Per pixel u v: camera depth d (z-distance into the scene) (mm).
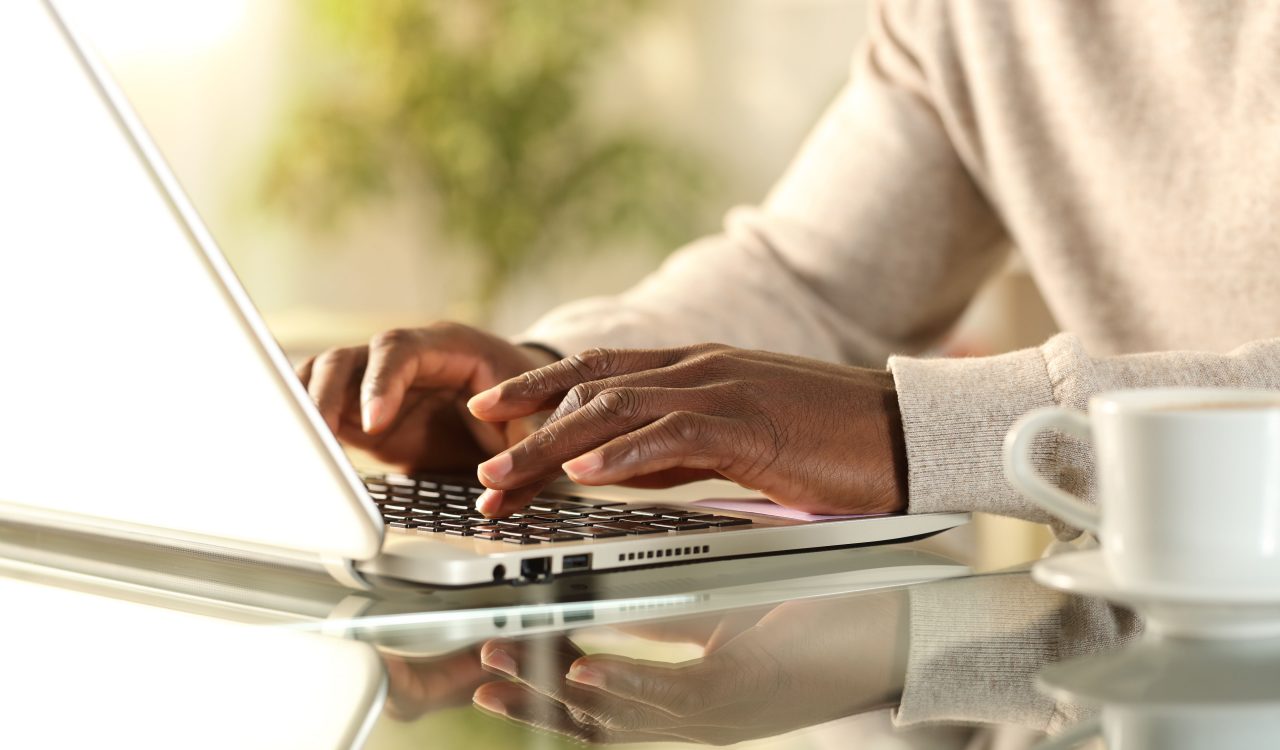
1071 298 1334
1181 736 303
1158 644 399
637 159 4809
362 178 4613
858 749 307
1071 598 535
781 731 329
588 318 1206
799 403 697
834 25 4695
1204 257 1201
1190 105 1200
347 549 520
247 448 534
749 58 4855
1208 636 392
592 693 376
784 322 1353
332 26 4582
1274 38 1128
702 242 1482
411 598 547
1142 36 1241
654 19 4926
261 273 4617
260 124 4594
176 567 624
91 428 596
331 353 958
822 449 682
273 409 516
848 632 467
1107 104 1263
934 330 1508
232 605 531
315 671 409
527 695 374
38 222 568
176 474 570
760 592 561
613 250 5043
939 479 688
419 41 4660
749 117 4875
